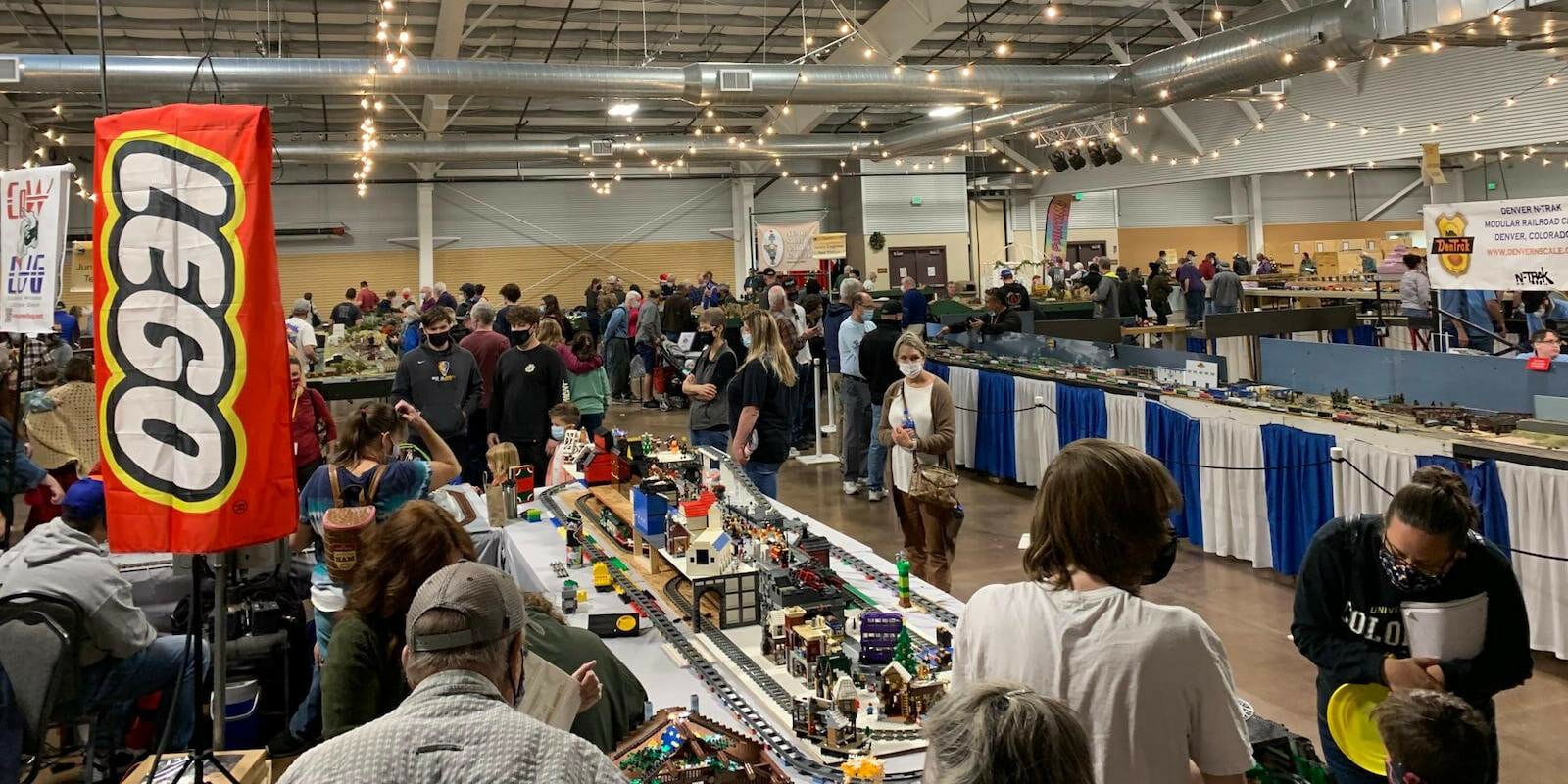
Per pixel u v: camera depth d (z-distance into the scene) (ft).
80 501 11.26
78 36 42.50
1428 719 6.06
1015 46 53.57
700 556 10.12
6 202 9.55
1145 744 4.81
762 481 16.56
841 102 36.45
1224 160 60.90
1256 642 15.70
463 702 4.55
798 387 32.35
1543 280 19.02
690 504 11.14
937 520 14.53
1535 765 11.80
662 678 8.87
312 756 4.28
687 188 75.36
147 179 7.28
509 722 4.43
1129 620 4.98
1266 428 18.60
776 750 7.41
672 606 10.55
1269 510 18.58
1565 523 14.10
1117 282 48.49
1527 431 16.16
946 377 29.58
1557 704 13.34
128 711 12.05
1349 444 17.02
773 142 57.93
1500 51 45.24
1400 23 27.66
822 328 34.94
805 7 43.60
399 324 44.91
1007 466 26.76
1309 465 17.65
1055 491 5.28
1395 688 7.35
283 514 7.41
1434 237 20.76
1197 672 4.88
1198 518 20.58
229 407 7.23
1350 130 52.75
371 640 7.41
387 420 11.74
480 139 54.49
